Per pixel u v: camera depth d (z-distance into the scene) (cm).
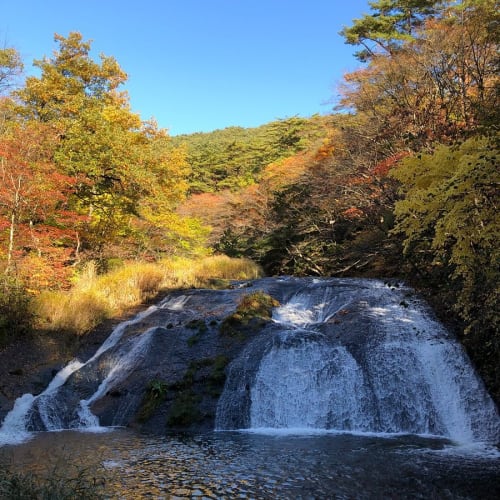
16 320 1253
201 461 696
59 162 1864
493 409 890
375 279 1656
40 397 1020
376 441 824
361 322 1184
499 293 736
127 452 750
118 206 2119
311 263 2456
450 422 916
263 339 1140
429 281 1262
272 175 3472
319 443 806
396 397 973
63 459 671
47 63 2334
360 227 2350
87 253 1925
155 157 2223
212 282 1836
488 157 711
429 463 682
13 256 1448
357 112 2506
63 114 2252
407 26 3006
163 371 1088
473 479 615
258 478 620
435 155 873
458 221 752
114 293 1628
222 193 4097
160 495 561
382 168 1883
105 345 1307
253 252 2964
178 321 1349
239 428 946
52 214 1677
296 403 994
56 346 1256
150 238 2489
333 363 1036
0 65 2220
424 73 2044
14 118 2239
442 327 1130
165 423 943
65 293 1537
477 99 1708
